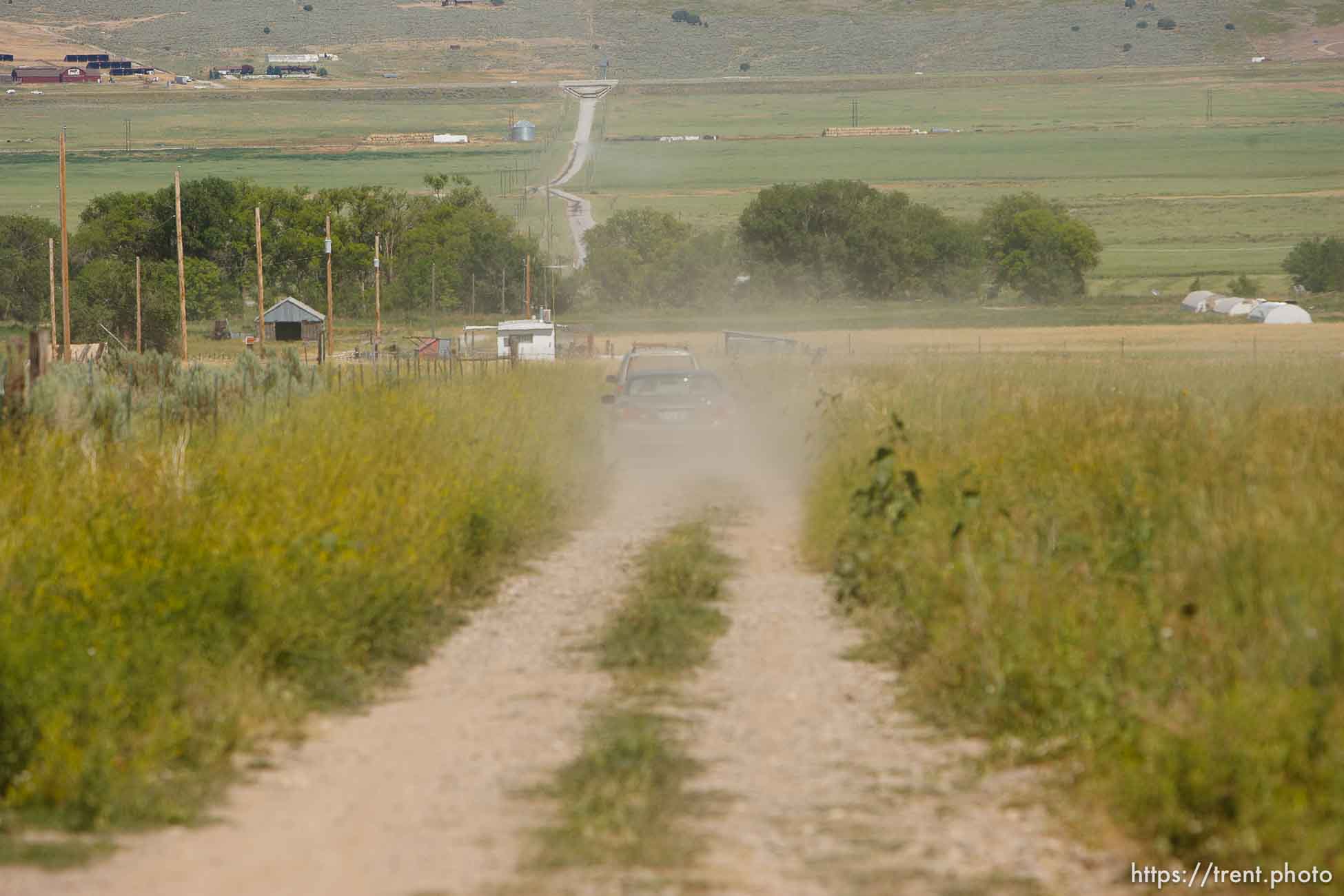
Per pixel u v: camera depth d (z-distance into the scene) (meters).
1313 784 20.41
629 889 19.09
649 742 24.80
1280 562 27.19
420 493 40.56
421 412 57.72
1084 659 26.11
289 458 43.69
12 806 22.23
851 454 52.66
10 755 22.95
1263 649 24.06
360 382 80.44
